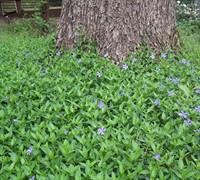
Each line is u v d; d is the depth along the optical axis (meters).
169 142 2.68
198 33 9.12
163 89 3.63
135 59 4.59
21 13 12.75
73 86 3.83
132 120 2.97
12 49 5.90
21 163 2.38
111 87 3.72
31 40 7.08
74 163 2.44
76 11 5.02
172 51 5.07
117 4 4.71
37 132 2.66
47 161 2.41
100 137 2.66
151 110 3.24
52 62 4.87
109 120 2.92
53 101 3.39
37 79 3.99
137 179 2.25
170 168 2.35
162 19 4.99
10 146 2.63
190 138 2.66
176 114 3.20
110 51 4.77
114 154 2.48
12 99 3.45
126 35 4.77
